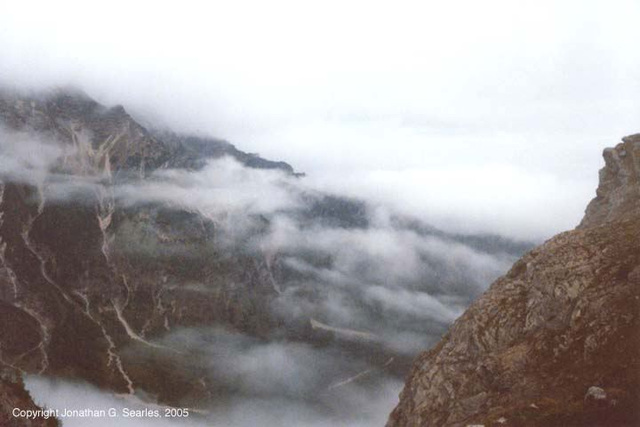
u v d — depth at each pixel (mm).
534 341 64375
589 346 59906
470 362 67938
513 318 68688
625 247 68312
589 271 67000
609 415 52000
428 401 67312
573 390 56125
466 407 61625
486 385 63344
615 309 61656
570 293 65875
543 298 67625
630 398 52906
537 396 57156
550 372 59844
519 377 61062
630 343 58125
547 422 52750
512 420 53875
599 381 55812
